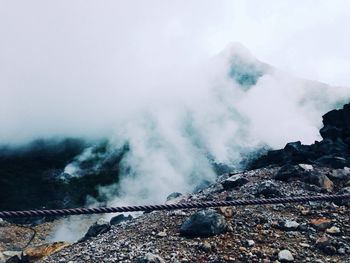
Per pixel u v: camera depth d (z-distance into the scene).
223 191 18.52
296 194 14.93
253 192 16.03
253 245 10.36
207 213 11.78
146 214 16.59
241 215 12.62
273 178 18.12
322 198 5.93
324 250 9.59
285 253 9.48
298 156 23.03
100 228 16.83
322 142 24.64
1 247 43.06
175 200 21.89
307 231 10.96
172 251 10.55
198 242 10.88
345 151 23.22
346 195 6.31
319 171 16.72
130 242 12.05
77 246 13.89
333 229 10.69
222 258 9.77
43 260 13.20
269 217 12.20
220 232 11.36
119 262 10.56
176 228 12.57
